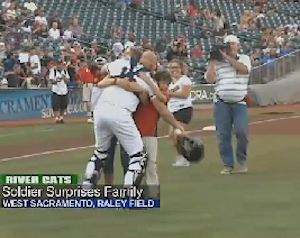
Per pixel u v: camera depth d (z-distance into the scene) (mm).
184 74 13289
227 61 11930
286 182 10680
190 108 13188
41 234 7395
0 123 24969
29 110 27016
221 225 7711
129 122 8617
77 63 28375
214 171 12141
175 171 12188
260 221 7887
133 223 7910
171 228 7605
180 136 8930
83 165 12992
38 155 15039
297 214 8266
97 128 8805
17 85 26922
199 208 8719
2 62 27297
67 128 22719
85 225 7836
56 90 24812
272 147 15562
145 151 8969
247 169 12180
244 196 9523
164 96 8883
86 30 35375
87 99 26844
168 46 34469
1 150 16219
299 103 33375
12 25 30594
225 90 11828
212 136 18469
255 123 22516
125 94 8664
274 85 32812
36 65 27594
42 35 30922
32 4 33031
